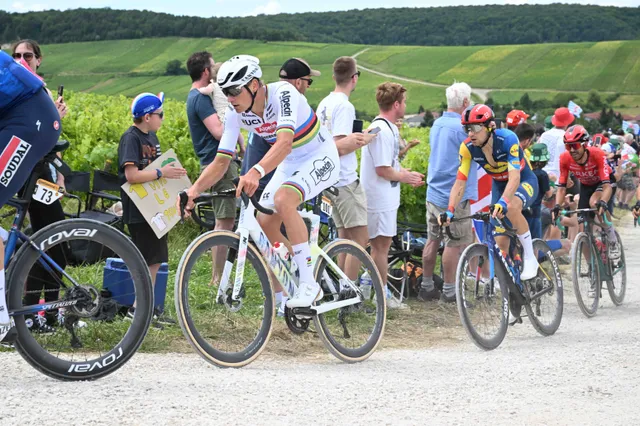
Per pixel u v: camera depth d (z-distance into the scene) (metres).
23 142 5.19
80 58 153.00
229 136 6.52
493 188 9.08
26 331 5.32
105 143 12.90
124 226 10.34
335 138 9.05
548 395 5.75
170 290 9.19
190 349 7.08
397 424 4.80
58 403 4.73
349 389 5.61
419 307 10.41
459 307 7.84
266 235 6.79
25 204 5.56
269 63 189.38
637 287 13.34
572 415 5.20
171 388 5.32
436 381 6.12
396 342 8.46
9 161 5.15
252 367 6.49
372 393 5.54
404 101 9.73
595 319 10.48
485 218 8.30
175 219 8.05
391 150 9.54
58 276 5.61
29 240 5.44
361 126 9.32
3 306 5.15
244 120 6.46
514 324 9.19
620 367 6.79
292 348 7.54
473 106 8.52
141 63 155.00
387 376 6.30
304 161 6.64
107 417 4.49
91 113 15.02
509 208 8.74
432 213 10.47
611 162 16.69
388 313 9.80
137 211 7.96
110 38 164.12
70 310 5.63
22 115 5.21
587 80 183.38
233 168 9.56
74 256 7.58
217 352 6.23
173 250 11.70
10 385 5.21
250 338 6.53
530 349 8.06
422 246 11.09
